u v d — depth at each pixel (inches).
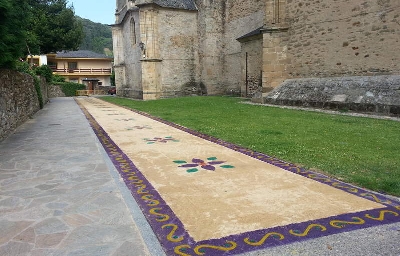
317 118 390.9
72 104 805.9
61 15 1273.4
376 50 434.6
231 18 930.1
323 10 504.7
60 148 247.8
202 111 513.3
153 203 134.6
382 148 230.2
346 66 479.2
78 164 198.8
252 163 198.5
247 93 794.2
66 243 102.3
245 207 129.5
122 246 100.3
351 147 234.4
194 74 1003.3
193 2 994.7
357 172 174.6
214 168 188.4
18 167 191.9
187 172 180.7
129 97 1112.2
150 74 906.7
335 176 168.9
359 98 432.1
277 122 366.6
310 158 205.5
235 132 308.2
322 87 499.5
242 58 802.2
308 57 540.7
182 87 987.3
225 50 972.6
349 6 465.7
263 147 239.9
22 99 417.4
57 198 141.1
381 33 426.0
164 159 211.6
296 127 329.4
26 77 476.1
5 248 99.5
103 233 108.7
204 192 147.6
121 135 308.2
